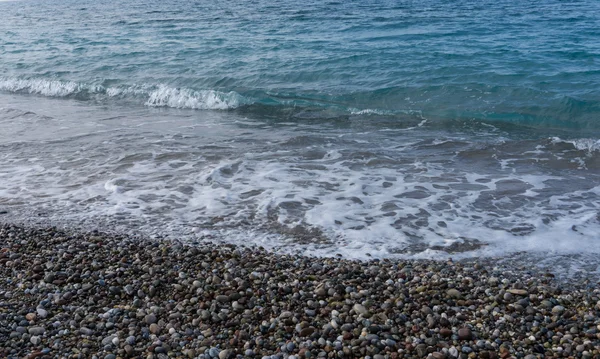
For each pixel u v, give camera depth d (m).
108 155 10.41
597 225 7.16
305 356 4.36
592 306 5.18
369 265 6.13
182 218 7.56
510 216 7.52
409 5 37.75
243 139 11.41
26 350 4.48
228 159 10.00
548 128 12.14
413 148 10.63
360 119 13.12
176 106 15.29
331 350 4.45
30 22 41.41
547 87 14.57
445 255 6.45
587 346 4.46
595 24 25.16
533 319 4.93
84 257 6.25
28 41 28.73
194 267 5.98
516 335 4.70
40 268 5.91
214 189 8.59
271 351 4.46
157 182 8.93
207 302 5.21
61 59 22.33
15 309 5.12
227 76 17.61
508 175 9.09
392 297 5.30
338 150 10.50
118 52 23.09
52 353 4.43
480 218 7.47
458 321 4.90
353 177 9.02
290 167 9.54
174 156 10.24
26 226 7.30
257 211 7.75
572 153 10.11
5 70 20.77
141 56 21.88
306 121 13.12
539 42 21.05
